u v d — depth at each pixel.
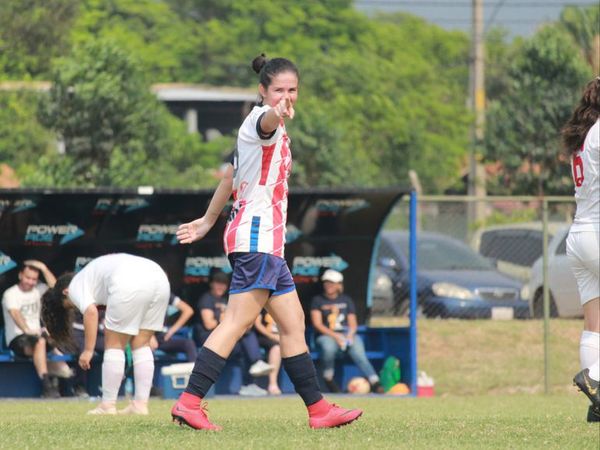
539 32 100.62
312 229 59.19
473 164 106.44
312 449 21.05
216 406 44.75
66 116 88.06
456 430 25.05
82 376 54.25
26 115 121.38
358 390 57.22
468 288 73.31
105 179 86.19
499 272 76.50
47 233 55.72
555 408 42.78
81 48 92.25
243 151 23.55
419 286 74.25
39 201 55.31
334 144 111.69
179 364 52.66
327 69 158.75
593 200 26.92
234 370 56.25
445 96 196.50
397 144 156.38
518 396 56.66
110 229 56.59
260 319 56.72
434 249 77.94
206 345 24.12
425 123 171.50
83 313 35.94
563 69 97.62
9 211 55.03
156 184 91.38
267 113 22.86
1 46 124.19
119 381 36.31
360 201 58.78
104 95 87.56
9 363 54.59
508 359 64.75
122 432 24.12
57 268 56.03
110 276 35.47
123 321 35.59
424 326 69.69
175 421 25.02
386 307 73.38
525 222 84.81
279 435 23.31
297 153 110.88
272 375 55.81
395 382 57.88
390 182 149.88
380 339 59.88
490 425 26.62
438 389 60.75
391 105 156.75
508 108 98.88
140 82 91.19
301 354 24.52
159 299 35.94
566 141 27.17
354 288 60.22
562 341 67.31
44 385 52.25
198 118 198.25
